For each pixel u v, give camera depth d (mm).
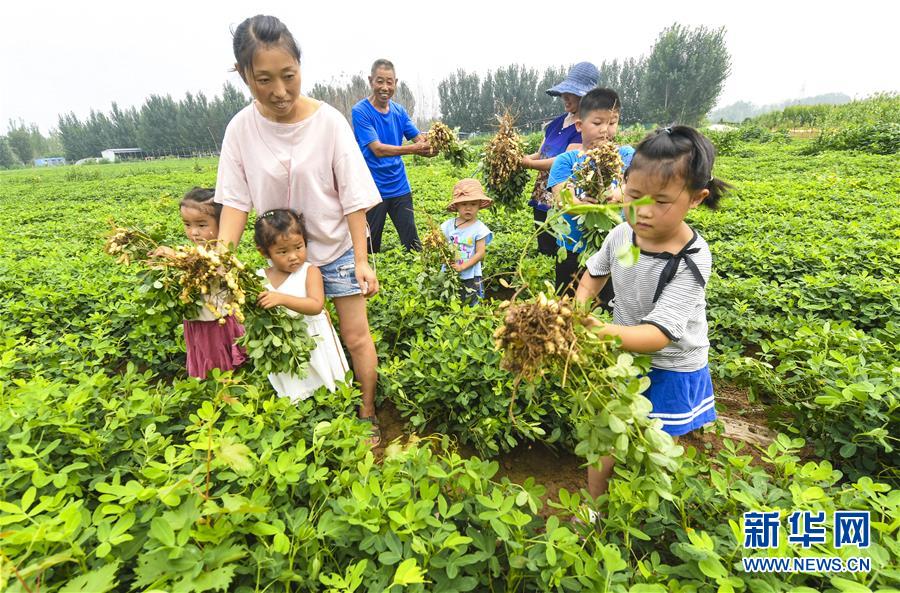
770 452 2209
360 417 3248
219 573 1431
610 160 3449
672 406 2277
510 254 5969
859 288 4242
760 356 3957
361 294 3117
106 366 3898
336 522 1759
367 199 2850
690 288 2078
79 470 2160
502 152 5078
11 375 3365
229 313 2373
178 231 8891
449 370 3053
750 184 10695
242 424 2195
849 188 10078
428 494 1840
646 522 2004
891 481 2516
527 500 1765
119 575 1727
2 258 6797
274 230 2699
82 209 13859
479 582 1811
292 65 2369
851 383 2559
